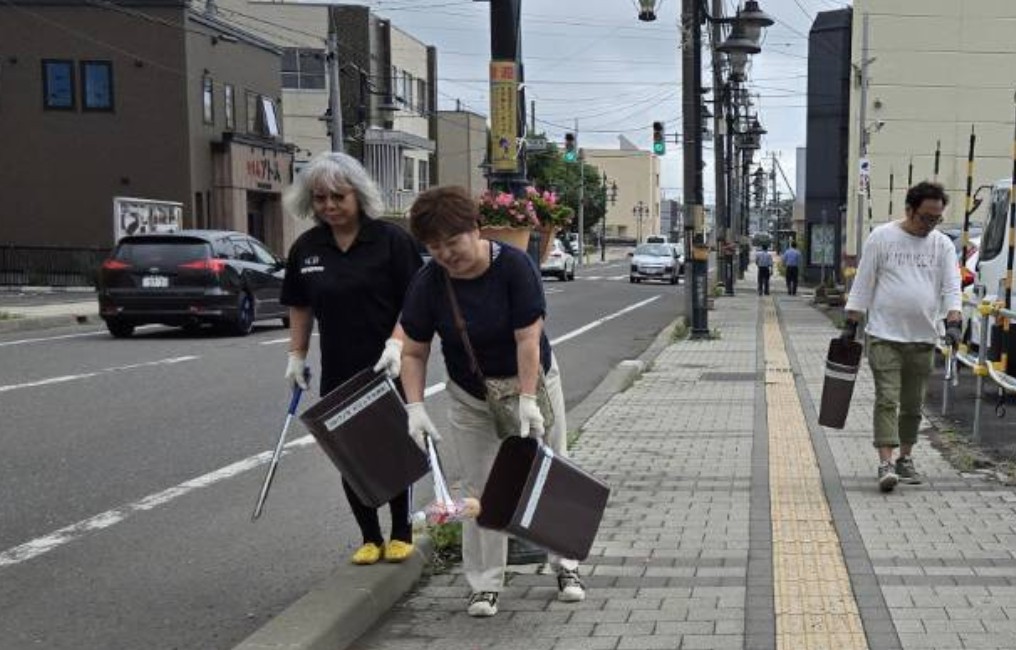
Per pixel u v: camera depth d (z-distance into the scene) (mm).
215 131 34844
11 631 4688
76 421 9344
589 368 14219
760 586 4969
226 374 12352
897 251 6707
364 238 4918
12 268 31672
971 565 5215
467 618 4695
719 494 6746
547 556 5047
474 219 4262
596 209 87938
